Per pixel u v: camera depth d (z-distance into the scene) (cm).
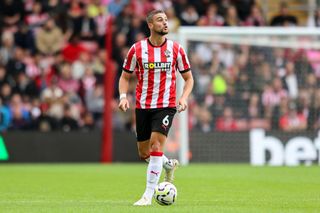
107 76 7094
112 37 7975
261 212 2750
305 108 7506
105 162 7169
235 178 4941
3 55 7738
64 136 7275
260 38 7519
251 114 7500
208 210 2809
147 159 3394
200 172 5616
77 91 7612
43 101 7469
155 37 3206
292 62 7538
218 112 7469
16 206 3073
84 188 4212
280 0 9075
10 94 7462
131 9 8169
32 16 8175
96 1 8331
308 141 7269
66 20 8081
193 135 7262
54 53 7931
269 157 7244
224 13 8506
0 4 8188
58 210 2844
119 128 7638
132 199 3509
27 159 7206
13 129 7344
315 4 9056
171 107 3206
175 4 8469
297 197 3525
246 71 7519
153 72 3195
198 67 7456
